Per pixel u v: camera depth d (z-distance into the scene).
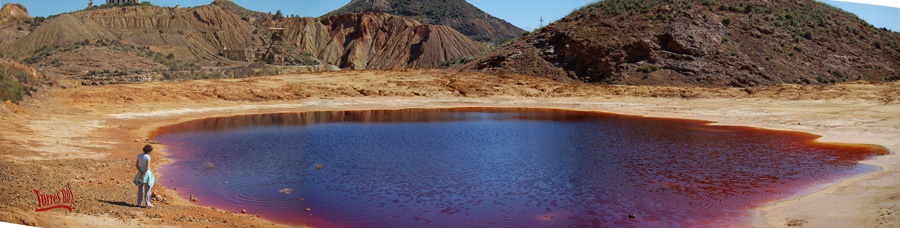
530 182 13.73
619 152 18.33
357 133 23.38
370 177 14.14
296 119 29.61
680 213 11.04
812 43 50.47
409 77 47.97
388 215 10.78
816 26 53.53
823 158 17.03
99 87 34.62
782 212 10.88
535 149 18.97
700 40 47.97
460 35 127.88
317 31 132.62
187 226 9.13
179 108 32.31
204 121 28.23
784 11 55.78
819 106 31.91
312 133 23.28
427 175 14.47
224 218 10.01
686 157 17.33
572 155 17.70
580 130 24.70
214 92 37.03
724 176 14.46
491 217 10.72
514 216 10.80
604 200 12.03
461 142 20.67
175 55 86.19
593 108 36.38
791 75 44.62
